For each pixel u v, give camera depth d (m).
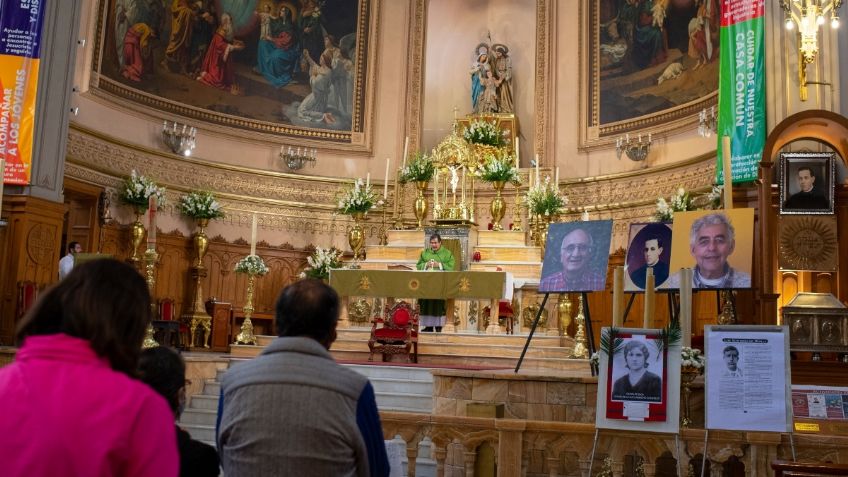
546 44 19.22
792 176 11.35
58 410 1.75
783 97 12.28
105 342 1.88
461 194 18.52
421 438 6.04
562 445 5.80
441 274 11.91
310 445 2.79
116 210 16.20
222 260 17.86
